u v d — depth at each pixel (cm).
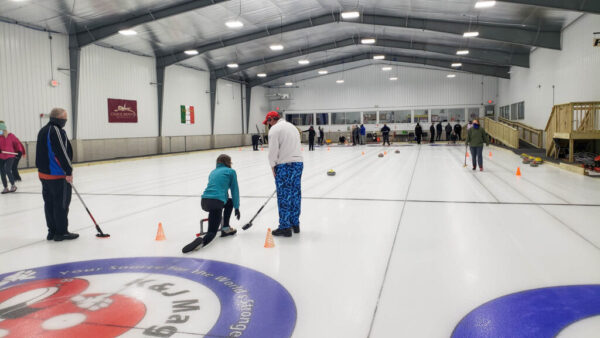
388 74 3117
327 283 323
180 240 462
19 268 370
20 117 1348
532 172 1055
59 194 459
